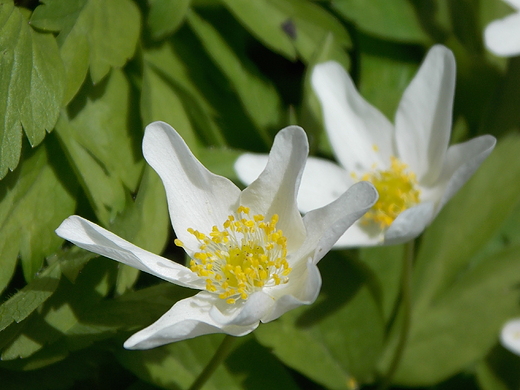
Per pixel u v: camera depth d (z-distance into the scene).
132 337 0.16
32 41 0.18
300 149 0.17
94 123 0.19
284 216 0.18
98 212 0.19
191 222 0.18
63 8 0.19
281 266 0.18
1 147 0.18
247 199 0.18
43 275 0.18
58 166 0.19
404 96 0.19
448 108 0.19
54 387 0.19
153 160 0.17
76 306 0.18
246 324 0.17
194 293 0.18
